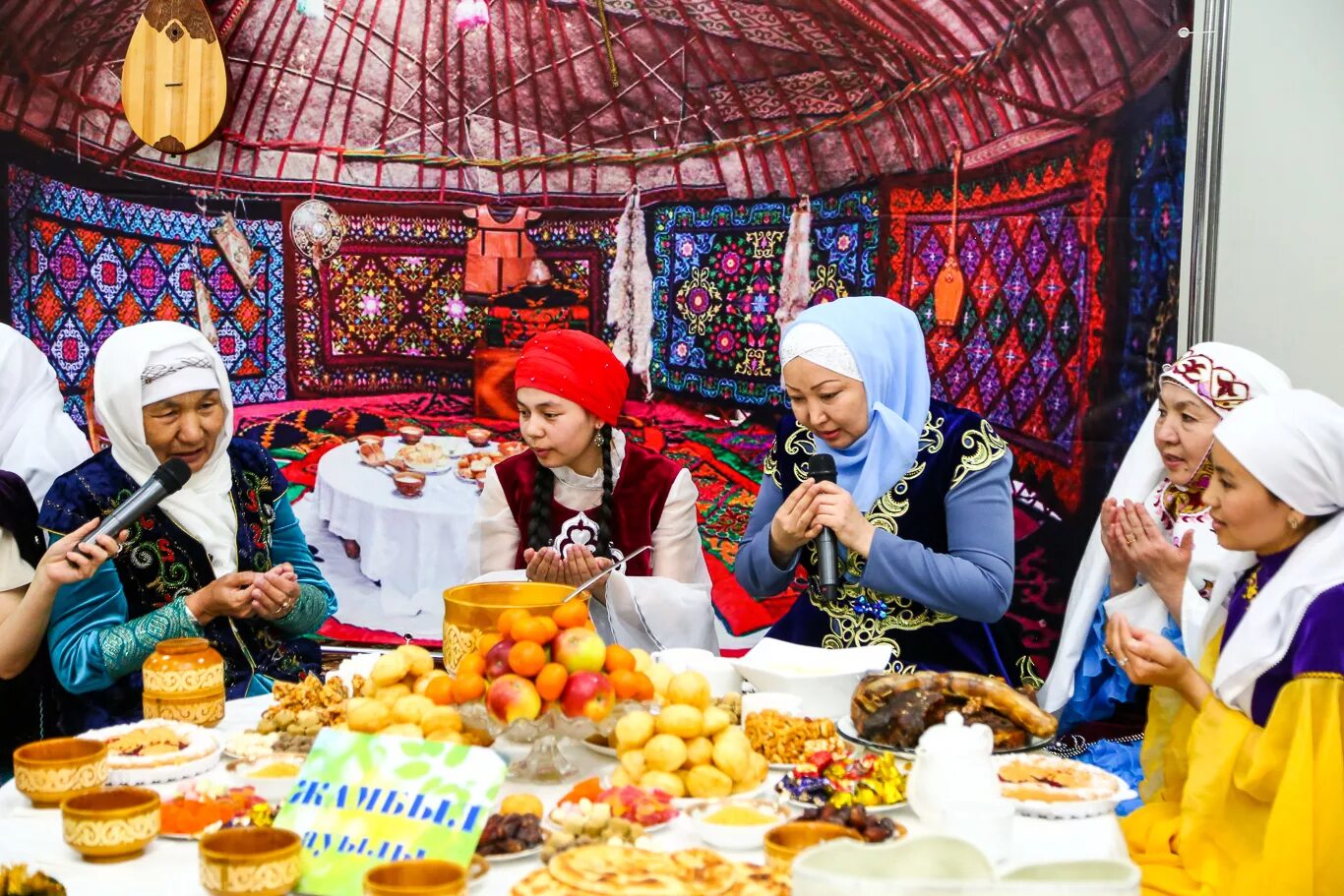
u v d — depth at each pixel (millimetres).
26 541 2449
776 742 1771
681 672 1869
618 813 1521
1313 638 1767
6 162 3615
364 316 3672
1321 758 1747
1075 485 3402
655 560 2721
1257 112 3293
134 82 3551
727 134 3537
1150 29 3250
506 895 1365
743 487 3594
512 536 2750
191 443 2414
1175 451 2537
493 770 1446
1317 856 1745
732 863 1361
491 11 3570
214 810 1546
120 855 1454
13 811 1611
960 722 1539
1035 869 1247
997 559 2396
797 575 3574
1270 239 3320
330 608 2621
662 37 3531
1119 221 3318
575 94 3584
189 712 1933
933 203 3436
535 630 1638
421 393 3682
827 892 1204
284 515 2652
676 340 3617
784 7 3459
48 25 3580
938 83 3393
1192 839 1828
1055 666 2770
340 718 1835
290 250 3654
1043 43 3322
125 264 3650
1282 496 1824
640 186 3594
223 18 3598
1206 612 2080
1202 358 2504
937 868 1261
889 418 2467
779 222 3533
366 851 1412
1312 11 3250
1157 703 2297
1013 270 3402
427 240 3652
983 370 3451
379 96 3611
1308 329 3330
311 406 3686
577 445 2607
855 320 2469
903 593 2363
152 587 2420
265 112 3617
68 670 2234
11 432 2857
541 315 3652
